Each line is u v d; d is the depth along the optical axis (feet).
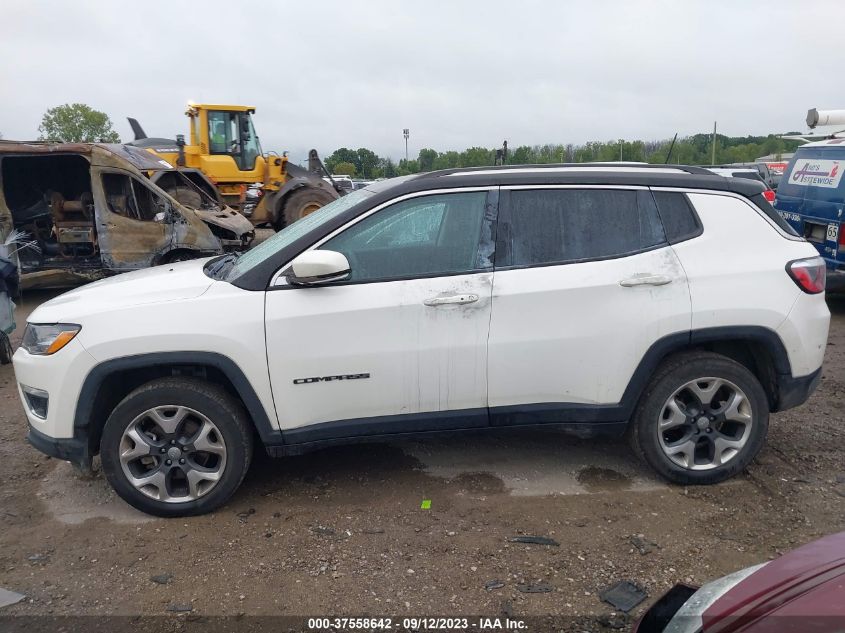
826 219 27.22
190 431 11.97
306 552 10.82
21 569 10.51
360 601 9.61
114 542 11.25
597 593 9.70
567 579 10.02
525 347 11.90
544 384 12.09
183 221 31.68
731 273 12.17
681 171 13.10
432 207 12.07
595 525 11.46
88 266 31.55
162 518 12.01
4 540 11.36
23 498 12.84
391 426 12.09
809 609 5.79
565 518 11.71
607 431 12.51
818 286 12.64
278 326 11.51
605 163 13.62
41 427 11.89
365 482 13.20
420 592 9.77
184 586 10.03
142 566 10.53
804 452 14.10
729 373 12.28
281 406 11.78
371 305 11.62
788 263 12.38
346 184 86.28
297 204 49.32
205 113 50.96
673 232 12.34
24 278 30.58
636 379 12.17
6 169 33.06
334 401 11.85
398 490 12.85
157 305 11.56
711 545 10.82
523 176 12.26
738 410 12.49
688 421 12.49
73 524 11.87
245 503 12.46
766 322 12.17
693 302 12.01
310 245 11.84
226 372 11.51
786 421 15.81
